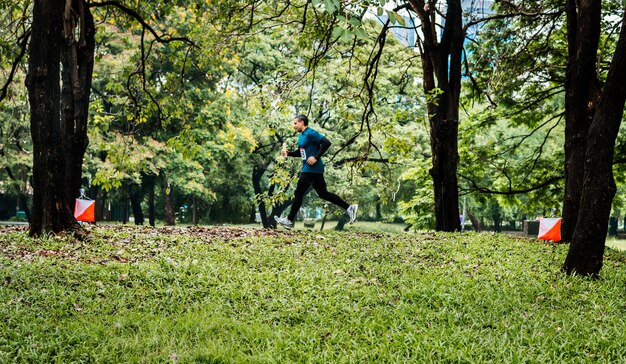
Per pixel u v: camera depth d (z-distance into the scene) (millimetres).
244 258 9500
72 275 7688
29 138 27266
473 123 20984
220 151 29484
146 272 8070
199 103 26594
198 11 16047
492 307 7465
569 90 12641
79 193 13250
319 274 8609
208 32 15859
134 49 24703
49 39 9953
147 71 25859
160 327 6387
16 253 8891
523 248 11188
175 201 43844
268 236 11797
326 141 11445
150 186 34031
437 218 14891
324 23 14320
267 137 34406
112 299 7152
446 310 7277
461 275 8969
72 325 6188
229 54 17328
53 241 9711
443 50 14633
